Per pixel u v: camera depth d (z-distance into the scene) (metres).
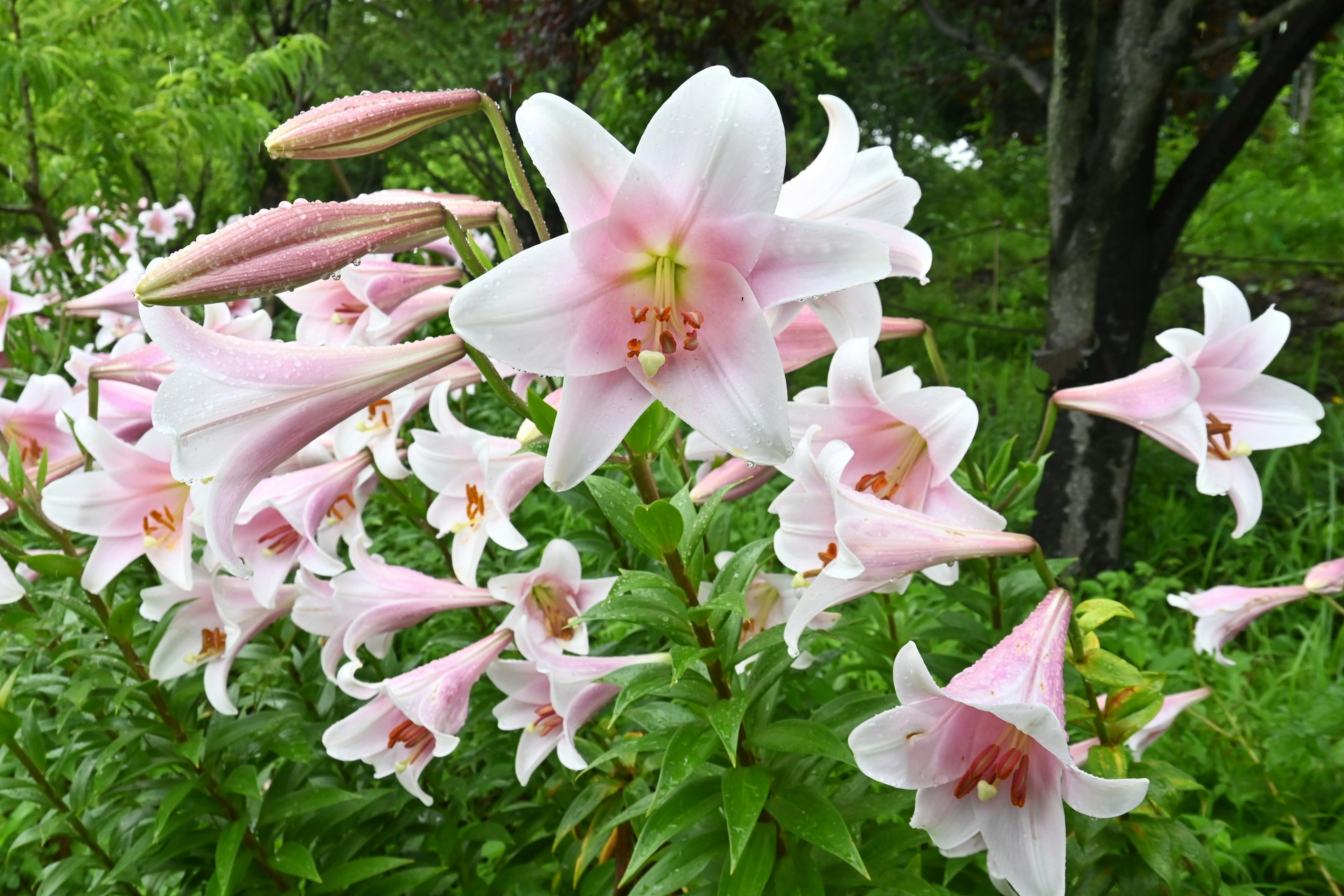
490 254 1.47
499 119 0.51
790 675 0.77
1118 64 1.58
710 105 0.41
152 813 0.76
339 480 0.77
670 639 0.66
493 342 0.42
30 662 0.76
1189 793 1.03
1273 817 0.96
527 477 0.71
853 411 0.60
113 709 0.78
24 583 0.74
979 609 0.74
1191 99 2.25
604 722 0.83
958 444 0.57
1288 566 1.68
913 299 3.13
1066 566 0.74
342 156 0.50
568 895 0.90
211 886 0.72
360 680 0.90
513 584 0.72
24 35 1.94
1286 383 0.65
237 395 0.49
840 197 0.55
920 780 0.49
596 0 2.20
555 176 0.42
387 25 3.63
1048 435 0.69
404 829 0.88
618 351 0.45
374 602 0.75
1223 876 0.93
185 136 2.16
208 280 0.44
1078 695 0.67
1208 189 1.65
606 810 0.79
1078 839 0.64
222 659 0.75
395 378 0.50
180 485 0.73
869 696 0.64
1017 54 1.96
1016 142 4.38
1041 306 3.15
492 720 0.90
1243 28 1.61
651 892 0.61
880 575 0.53
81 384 0.88
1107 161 1.61
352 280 0.73
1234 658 1.32
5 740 0.71
